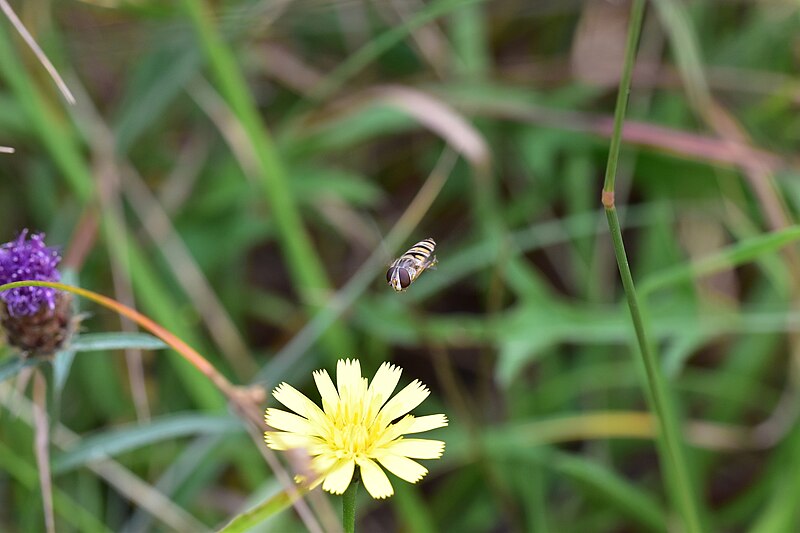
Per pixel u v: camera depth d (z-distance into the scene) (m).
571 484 0.71
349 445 0.51
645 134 0.73
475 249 0.72
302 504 0.61
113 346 0.57
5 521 0.68
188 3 0.67
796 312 0.70
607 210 0.55
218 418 0.61
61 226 0.73
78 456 0.60
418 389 0.52
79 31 0.75
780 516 0.65
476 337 0.70
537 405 0.72
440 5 0.68
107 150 0.72
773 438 0.72
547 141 0.75
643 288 0.62
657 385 0.58
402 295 0.72
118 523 0.70
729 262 0.61
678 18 0.73
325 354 0.70
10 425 0.67
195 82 0.74
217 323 0.71
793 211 0.73
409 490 0.66
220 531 0.53
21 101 0.69
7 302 0.56
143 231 0.74
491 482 0.69
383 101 0.73
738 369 0.72
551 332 0.69
